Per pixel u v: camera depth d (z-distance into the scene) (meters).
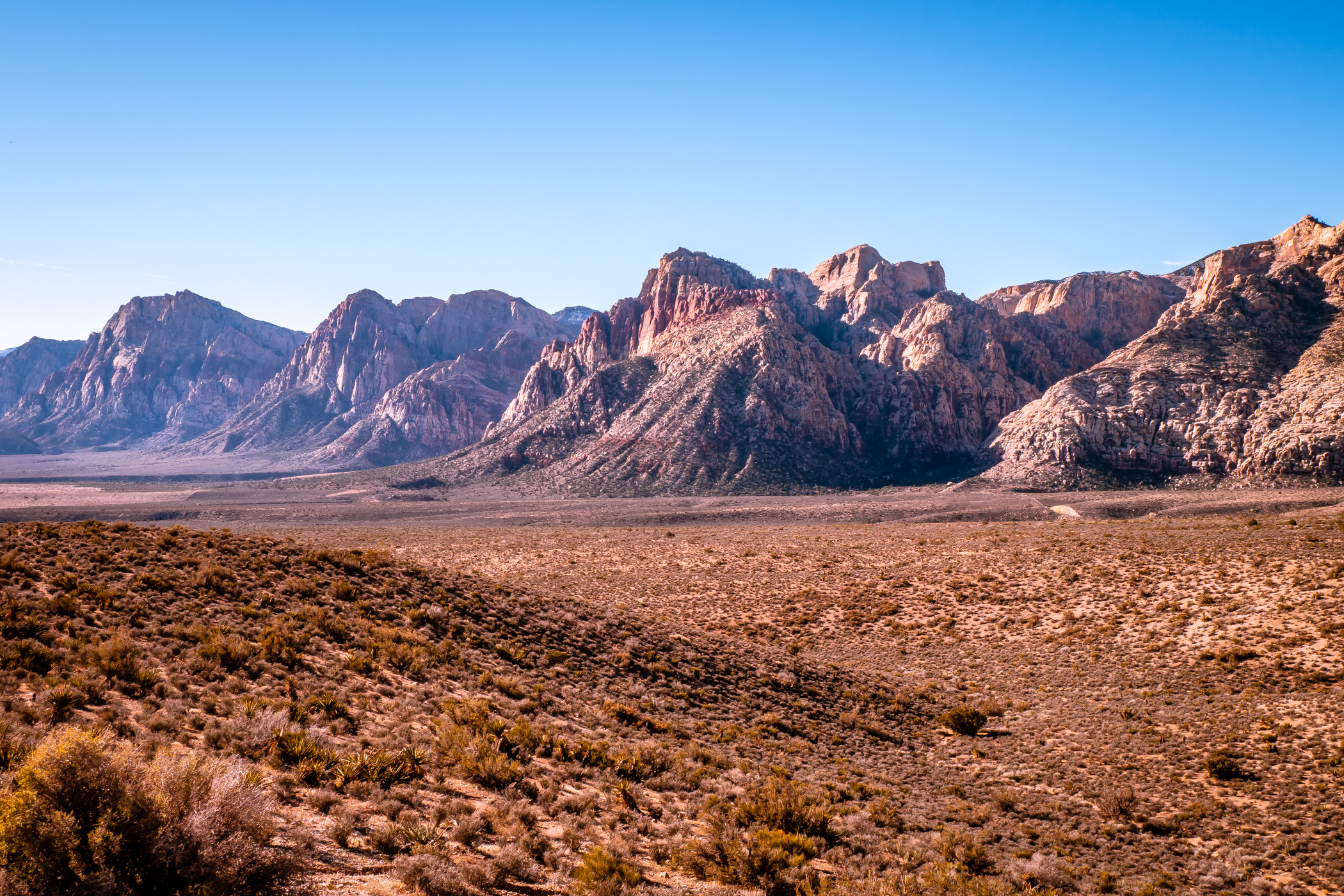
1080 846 22.16
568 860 13.48
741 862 14.85
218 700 17.34
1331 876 20.66
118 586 25.06
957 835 20.55
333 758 15.27
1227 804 25.75
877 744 31.56
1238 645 41.56
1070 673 41.97
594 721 25.62
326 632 26.30
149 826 8.52
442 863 11.34
